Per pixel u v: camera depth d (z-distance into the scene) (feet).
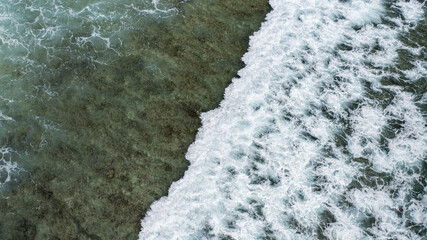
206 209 14.10
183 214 13.98
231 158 14.88
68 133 15.31
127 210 14.16
